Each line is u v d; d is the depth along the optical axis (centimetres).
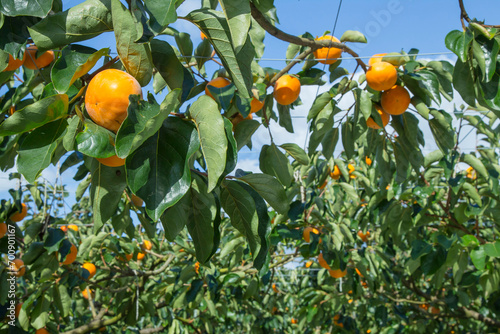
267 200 157
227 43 132
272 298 664
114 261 469
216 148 108
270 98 245
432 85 216
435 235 326
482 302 550
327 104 222
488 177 334
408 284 531
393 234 378
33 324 322
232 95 172
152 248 585
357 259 409
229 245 377
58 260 277
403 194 350
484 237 448
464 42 179
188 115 114
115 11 105
